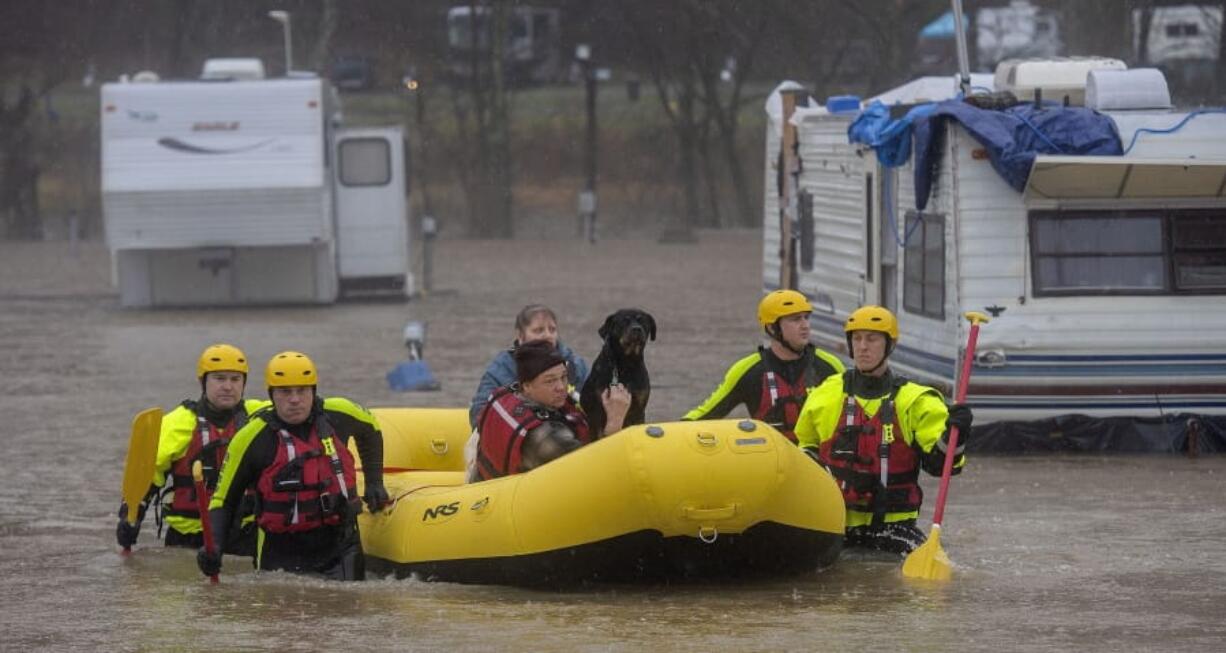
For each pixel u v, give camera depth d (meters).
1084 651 12.59
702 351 38.62
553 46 109.75
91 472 24.48
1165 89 26.34
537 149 104.56
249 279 53.41
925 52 91.38
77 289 61.09
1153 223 25.17
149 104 52.25
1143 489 21.72
